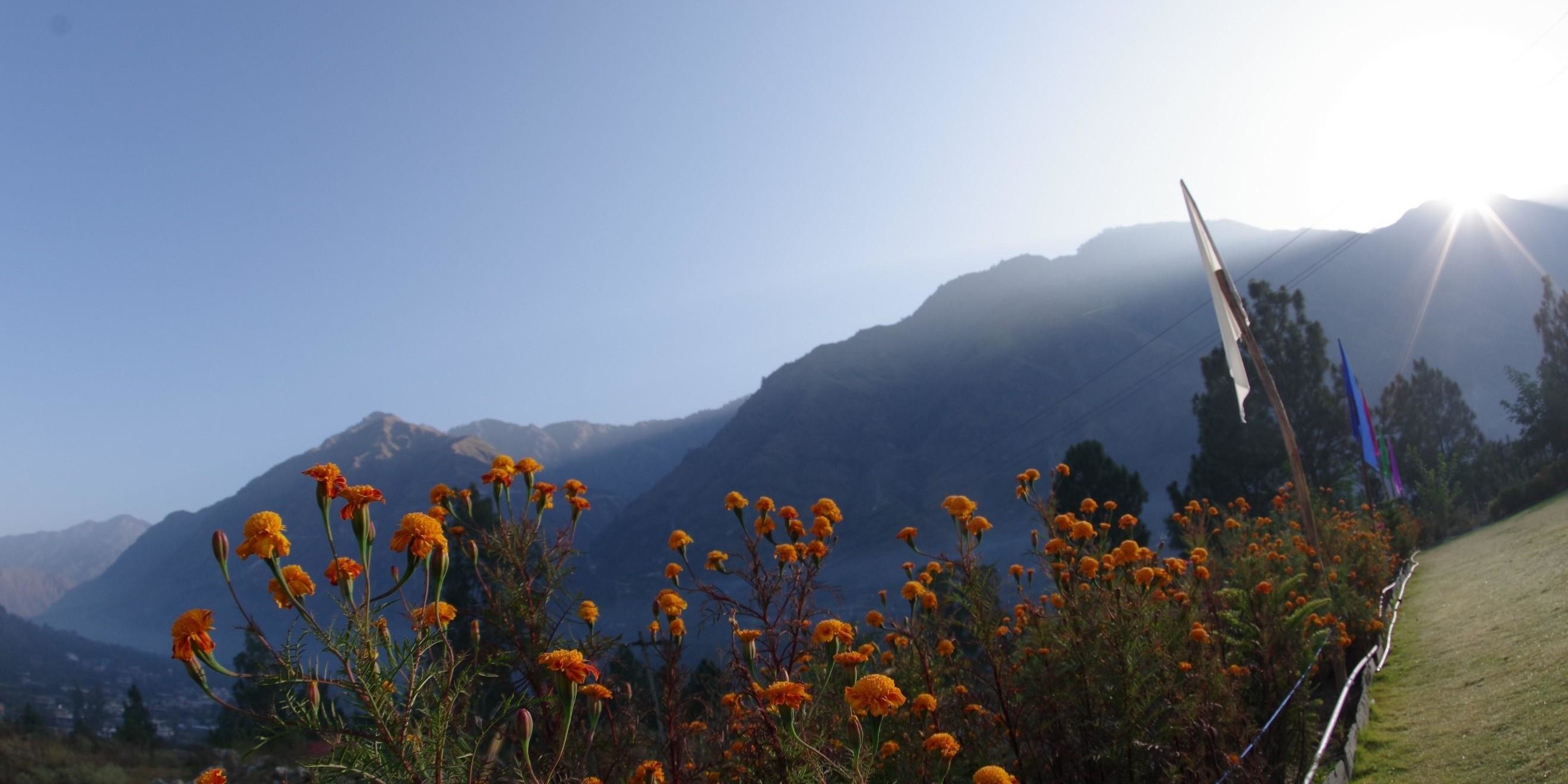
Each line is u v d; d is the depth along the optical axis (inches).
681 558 173.2
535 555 154.4
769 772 126.6
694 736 174.1
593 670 102.0
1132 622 203.9
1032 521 248.5
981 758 185.0
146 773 764.0
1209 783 194.2
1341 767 230.7
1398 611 515.8
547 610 150.6
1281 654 285.6
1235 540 425.1
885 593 212.7
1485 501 1471.5
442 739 84.3
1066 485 969.5
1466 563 684.1
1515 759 217.5
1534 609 371.9
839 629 139.3
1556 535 577.0
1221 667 228.5
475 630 122.9
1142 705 198.5
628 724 152.9
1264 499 1050.1
